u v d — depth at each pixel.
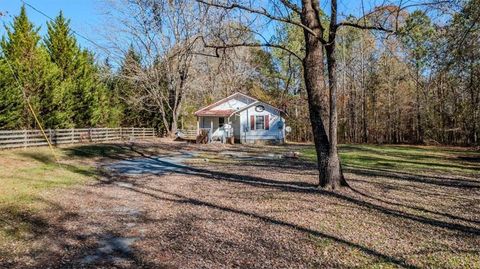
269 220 7.40
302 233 6.54
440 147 30.70
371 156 20.72
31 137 21.28
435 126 37.78
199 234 6.68
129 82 37.22
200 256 5.60
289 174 13.44
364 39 38.75
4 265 5.35
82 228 7.19
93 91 32.50
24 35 24.09
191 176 13.76
